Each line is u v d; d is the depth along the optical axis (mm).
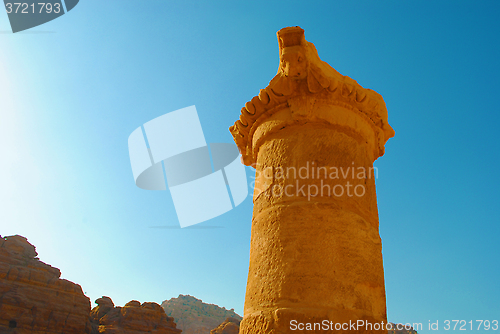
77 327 40500
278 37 4457
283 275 3691
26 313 36969
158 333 46844
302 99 4441
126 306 48875
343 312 3471
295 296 3559
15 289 38250
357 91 4512
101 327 44438
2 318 35281
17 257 42500
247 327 3727
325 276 3611
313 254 3707
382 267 4109
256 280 3922
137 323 46438
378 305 3793
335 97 4445
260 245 4082
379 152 4992
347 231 3877
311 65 4312
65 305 40875
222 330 54969
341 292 3572
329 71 4629
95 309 50375
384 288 4027
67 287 42500
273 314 3531
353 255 3791
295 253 3744
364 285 3729
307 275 3619
